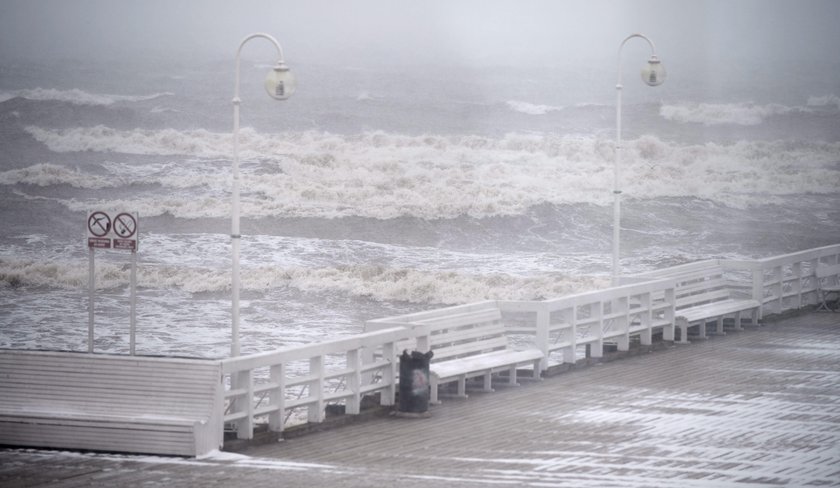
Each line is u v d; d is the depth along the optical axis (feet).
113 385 132.26
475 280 450.71
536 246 557.33
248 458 126.52
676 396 166.20
